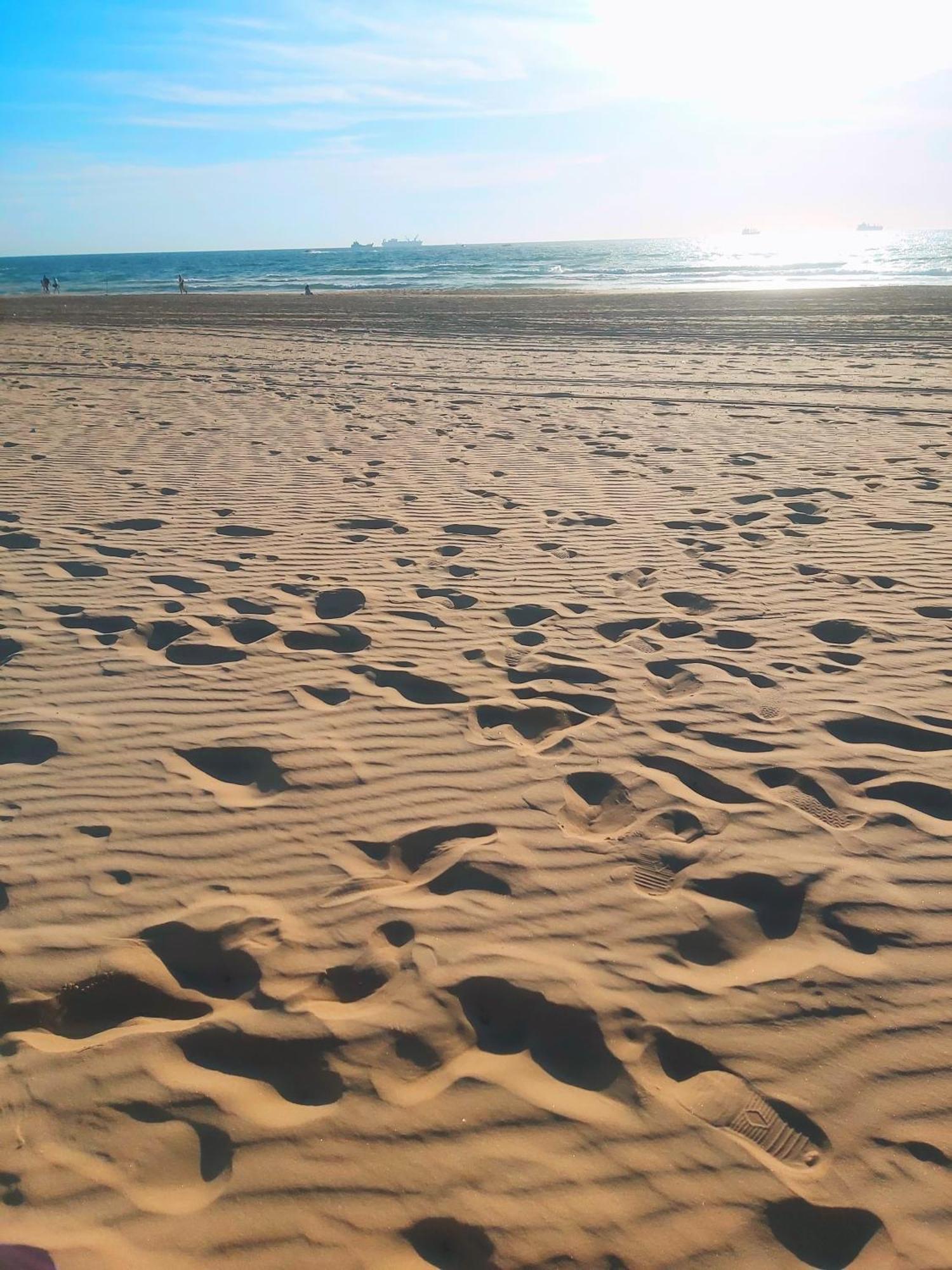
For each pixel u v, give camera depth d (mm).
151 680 4328
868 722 3979
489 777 3541
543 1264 1813
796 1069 2264
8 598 5344
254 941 2672
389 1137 2070
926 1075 2250
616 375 15625
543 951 2645
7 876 2934
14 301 43875
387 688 4293
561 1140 2068
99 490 7848
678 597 5496
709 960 2635
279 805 3348
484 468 8844
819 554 6270
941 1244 1854
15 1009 2424
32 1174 1966
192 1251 1819
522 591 5570
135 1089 2193
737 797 3412
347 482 8250
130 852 3068
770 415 11758
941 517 7121
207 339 22625
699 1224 1891
